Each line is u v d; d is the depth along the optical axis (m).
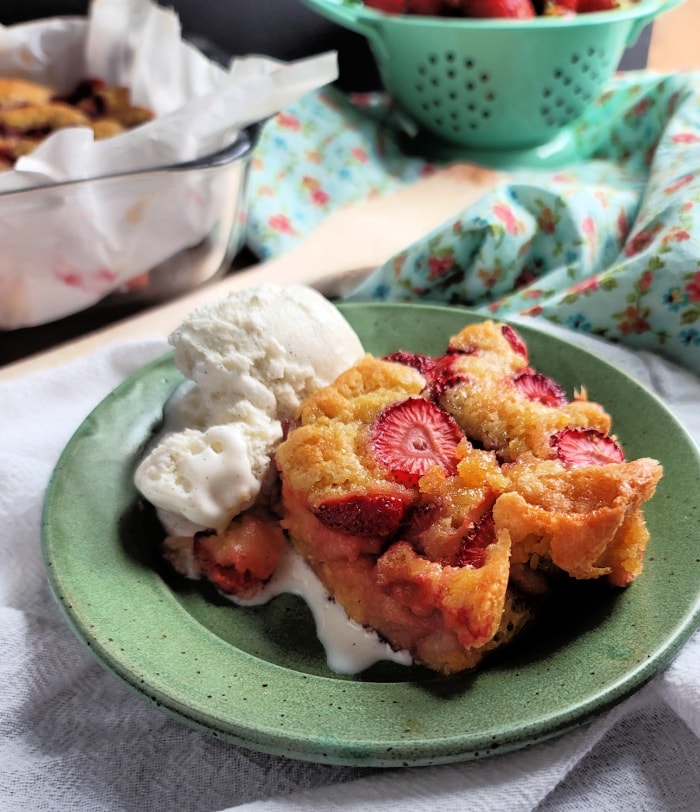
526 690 0.27
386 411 0.31
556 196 0.44
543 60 0.50
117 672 0.27
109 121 0.50
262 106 0.44
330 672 0.29
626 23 0.51
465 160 0.56
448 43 0.51
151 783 0.27
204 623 0.31
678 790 0.27
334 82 0.63
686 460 0.32
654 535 0.30
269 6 0.57
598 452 0.30
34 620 0.31
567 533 0.28
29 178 0.40
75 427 0.37
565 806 0.27
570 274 0.44
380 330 0.40
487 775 0.26
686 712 0.27
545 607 0.30
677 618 0.28
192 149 0.43
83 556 0.31
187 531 0.32
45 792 0.27
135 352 0.40
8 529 0.33
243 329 0.34
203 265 0.47
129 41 0.52
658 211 0.43
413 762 0.25
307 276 0.46
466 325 0.39
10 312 0.44
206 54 0.52
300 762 0.28
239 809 0.26
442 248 0.44
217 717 0.26
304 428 0.31
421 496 0.30
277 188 0.53
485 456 0.30
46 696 0.29
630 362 0.40
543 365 0.37
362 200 0.53
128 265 0.44
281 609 0.31
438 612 0.28
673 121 0.50
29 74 0.53
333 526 0.30
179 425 0.35
